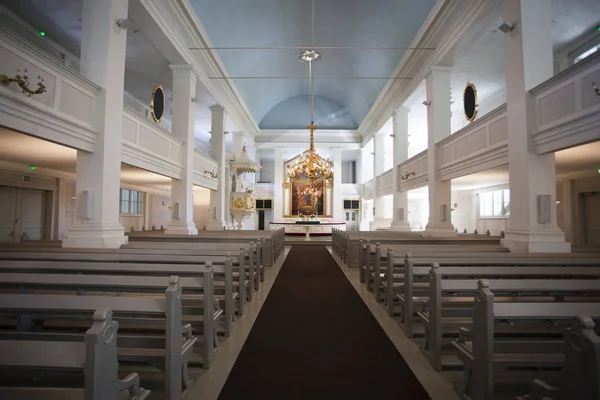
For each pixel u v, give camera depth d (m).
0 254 4.35
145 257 4.19
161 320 2.81
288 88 20.03
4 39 4.06
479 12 7.34
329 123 21.80
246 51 13.70
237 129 17.02
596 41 8.48
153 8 7.53
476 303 2.19
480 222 15.52
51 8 7.79
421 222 19.44
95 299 2.18
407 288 3.65
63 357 1.41
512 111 6.25
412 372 2.80
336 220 21.17
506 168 7.84
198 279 2.94
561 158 6.91
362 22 12.20
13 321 3.43
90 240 5.63
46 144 5.97
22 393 1.53
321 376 2.74
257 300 5.18
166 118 16.17
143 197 14.74
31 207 9.62
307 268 8.24
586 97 4.86
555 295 3.47
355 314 4.44
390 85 13.09
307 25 13.17
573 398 1.44
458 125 15.77
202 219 15.70
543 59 5.97
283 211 22.78
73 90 5.32
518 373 2.54
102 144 5.83
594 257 4.41
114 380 1.49
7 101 4.16
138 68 10.98
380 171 17.67
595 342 1.33
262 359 3.05
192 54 9.98
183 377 2.46
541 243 5.67
